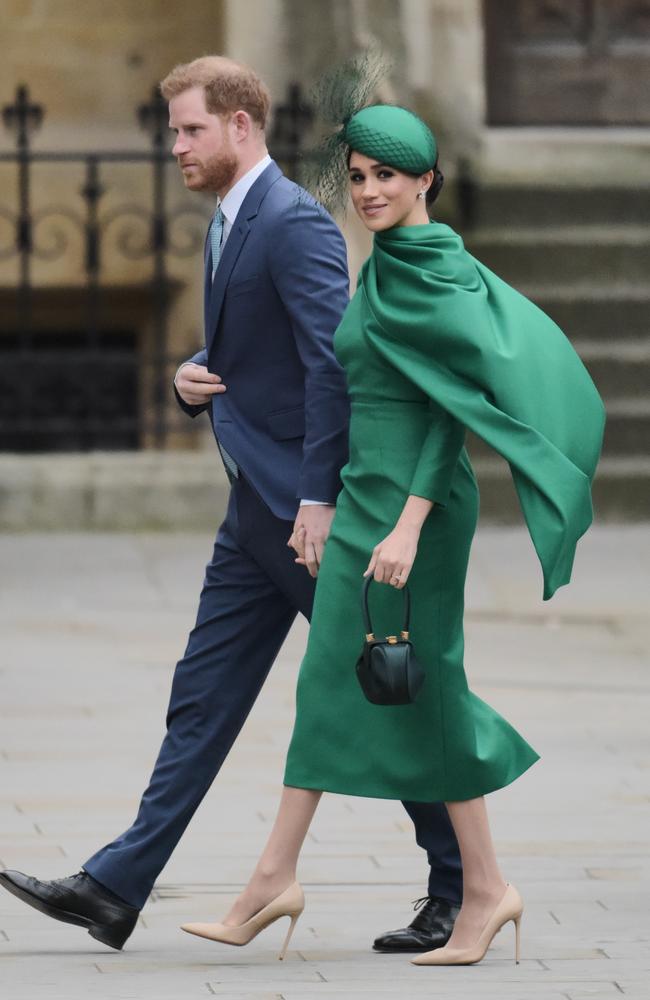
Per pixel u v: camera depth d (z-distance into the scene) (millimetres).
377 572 16266
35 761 24328
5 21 47781
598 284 45031
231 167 17453
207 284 17797
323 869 20406
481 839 17078
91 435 45562
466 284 16422
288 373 17531
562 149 46406
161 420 42719
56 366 42906
